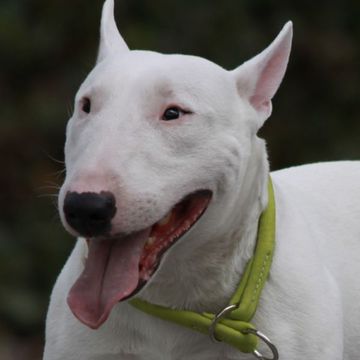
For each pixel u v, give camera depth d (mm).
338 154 16875
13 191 16000
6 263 14672
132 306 7574
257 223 7688
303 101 17484
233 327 7531
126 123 7086
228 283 7629
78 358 7699
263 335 7477
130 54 7484
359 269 8414
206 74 7422
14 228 15438
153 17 17219
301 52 17578
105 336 7656
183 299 7641
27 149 16312
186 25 17125
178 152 7176
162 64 7328
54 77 17156
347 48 17672
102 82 7262
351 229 8562
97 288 6926
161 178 7059
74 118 7414
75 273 7727
